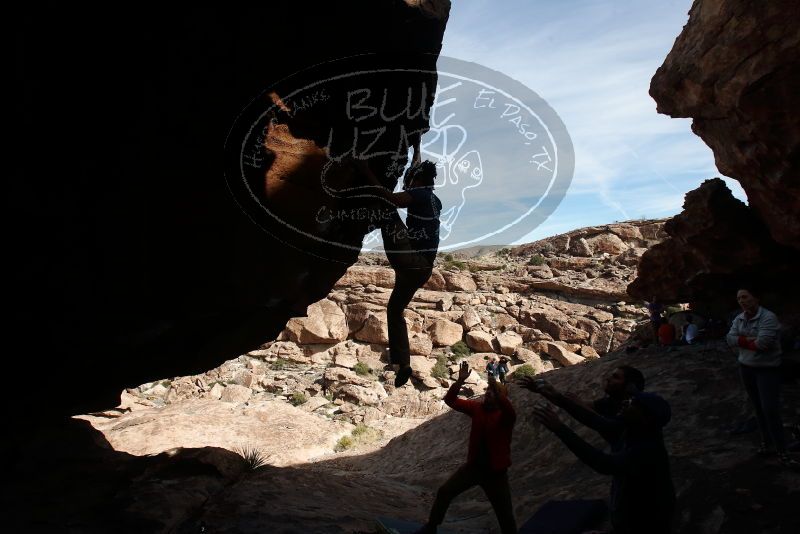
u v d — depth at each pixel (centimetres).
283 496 608
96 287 439
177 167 433
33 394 540
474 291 4388
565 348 3797
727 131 904
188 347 647
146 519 506
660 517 361
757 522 490
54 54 340
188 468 652
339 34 455
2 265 389
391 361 336
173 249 468
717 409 800
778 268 1177
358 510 634
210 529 502
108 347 506
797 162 786
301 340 3734
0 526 479
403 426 2452
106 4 341
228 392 3161
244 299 541
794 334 972
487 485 498
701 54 865
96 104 372
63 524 493
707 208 1184
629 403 376
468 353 3738
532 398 1218
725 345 1110
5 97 332
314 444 1962
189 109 419
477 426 503
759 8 742
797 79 728
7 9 309
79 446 727
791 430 646
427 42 495
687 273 1388
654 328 1382
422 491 926
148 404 2986
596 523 596
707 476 589
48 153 368
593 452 351
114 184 407
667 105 1032
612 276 4597
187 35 388
